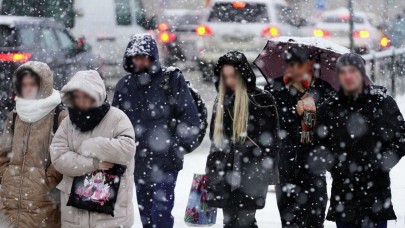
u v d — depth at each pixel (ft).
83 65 86.89
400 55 95.45
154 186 44.47
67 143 37.17
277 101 44.47
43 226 38.19
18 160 38.34
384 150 38.37
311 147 43.57
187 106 44.55
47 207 38.17
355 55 38.19
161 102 44.60
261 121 41.09
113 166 36.50
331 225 51.65
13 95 74.84
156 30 109.50
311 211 43.93
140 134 44.75
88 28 104.68
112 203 36.35
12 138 38.86
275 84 44.75
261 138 41.04
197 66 105.29
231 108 41.22
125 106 45.09
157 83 44.73
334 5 204.13
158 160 44.47
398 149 38.17
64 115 38.47
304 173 43.93
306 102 43.50
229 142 41.19
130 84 45.03
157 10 152.66
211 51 104.68
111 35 104.42
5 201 38.32
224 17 106.11
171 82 44.73
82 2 105.60
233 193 41.09
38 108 38.11
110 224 36.52
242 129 40.78
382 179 38.50
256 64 47.70
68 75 84.23
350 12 92.27
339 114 38.65
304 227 44.19
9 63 76.38
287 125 44.19
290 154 44.01
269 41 46.75
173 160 44.42
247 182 40.93
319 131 39.22
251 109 40.98
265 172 41.04
